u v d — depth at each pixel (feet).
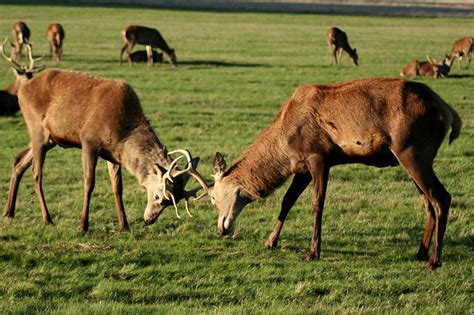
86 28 297.74
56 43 194.80
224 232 58.80
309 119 56.29
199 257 56.13
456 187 81.35
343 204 73.61
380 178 85.51
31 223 65.87
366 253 58.39
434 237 54.54
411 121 53.67
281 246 59.82
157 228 64.90
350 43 264.31
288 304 46.47
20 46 201.05
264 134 58.54
